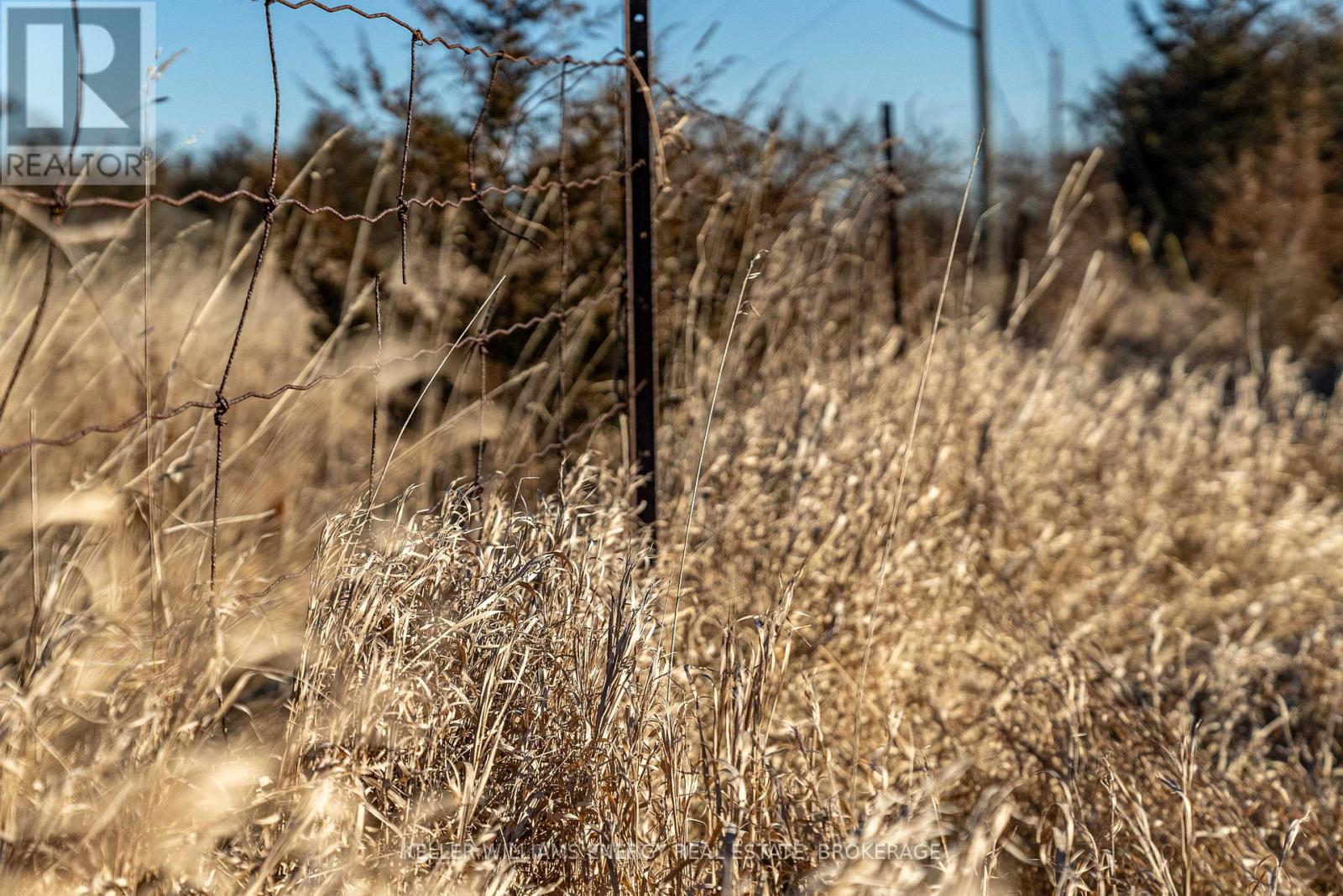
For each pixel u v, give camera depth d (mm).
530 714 1923
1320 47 14570
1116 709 2531
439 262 4223
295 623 2326
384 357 3893
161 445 2311
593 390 4277
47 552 2529
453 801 1759
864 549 3010
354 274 3867
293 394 2867
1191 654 3662
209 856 1626
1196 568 4332
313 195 4383
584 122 4223
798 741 2023
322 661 1810
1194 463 5070
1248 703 3213
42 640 1653
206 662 1694
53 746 1675
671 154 3936
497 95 4055
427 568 1971
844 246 5148
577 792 1854
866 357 4324
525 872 1803
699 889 1743
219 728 1852
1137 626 3789
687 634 2727
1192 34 14711
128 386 3115
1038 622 3209
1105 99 15164
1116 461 4898
